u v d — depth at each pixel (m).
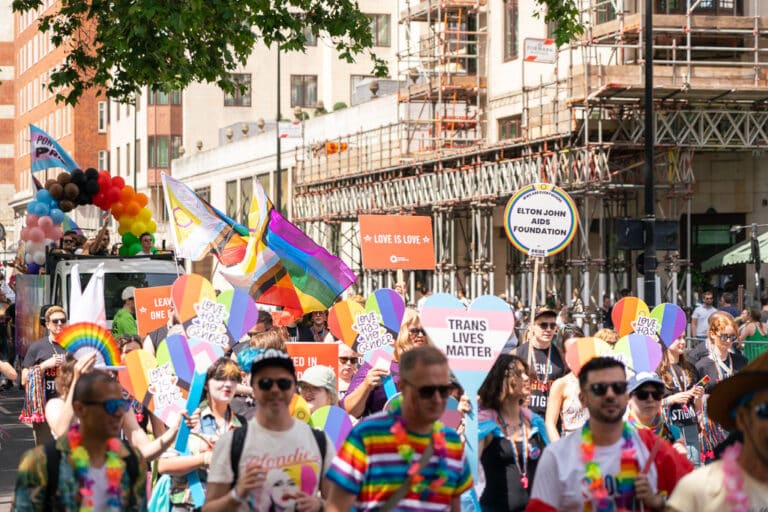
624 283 43.12
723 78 37.94
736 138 40.22
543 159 41.19
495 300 11.09
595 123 39.44
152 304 17.08
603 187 38.31
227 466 8.66
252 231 20.77
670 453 8.28
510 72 52.62
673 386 15.59
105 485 8.15
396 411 8.03
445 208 48.94
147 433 14.38
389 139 54.72
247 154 78.06
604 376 8.16
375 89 65.12
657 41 41.25
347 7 32.03
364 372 14.32
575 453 8.20
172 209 21.59
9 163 144.25
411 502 7.97
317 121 70.12
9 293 51.66
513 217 16.48
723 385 6.83
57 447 8.14
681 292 41.06
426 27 66.75
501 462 10.60
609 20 42.31
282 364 8.70
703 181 43.50
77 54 32.09
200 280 12.84
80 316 12.06
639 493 8.09
